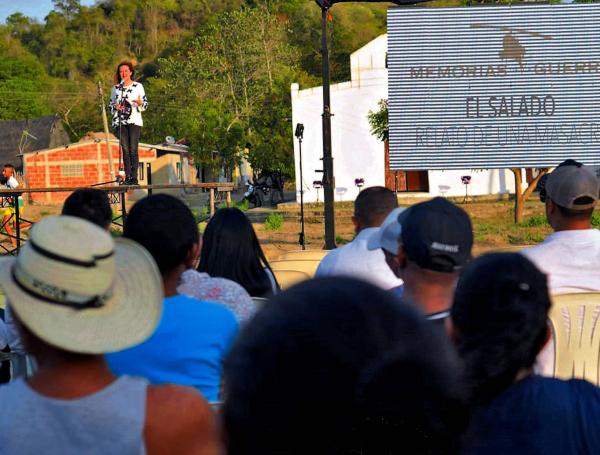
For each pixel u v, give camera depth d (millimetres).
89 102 78938
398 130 13898
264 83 49656
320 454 1226
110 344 2113
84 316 2117
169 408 2086
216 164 37688
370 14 88438
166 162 43438
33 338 2121
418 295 2900
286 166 35562
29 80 84438
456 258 2857
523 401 2229
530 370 2316
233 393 1275
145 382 2129
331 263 4648
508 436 2209
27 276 2102
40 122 56656
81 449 2006
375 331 1253
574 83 13461
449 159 13828
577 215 3998
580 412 2205
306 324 1245
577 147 13555
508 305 2293
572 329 3646
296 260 6715
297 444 1225
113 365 2898
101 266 2131
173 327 2951
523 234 21109
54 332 2057
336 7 87750
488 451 2213
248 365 1251
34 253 2109
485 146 13695
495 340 2277
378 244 3906
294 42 73188
